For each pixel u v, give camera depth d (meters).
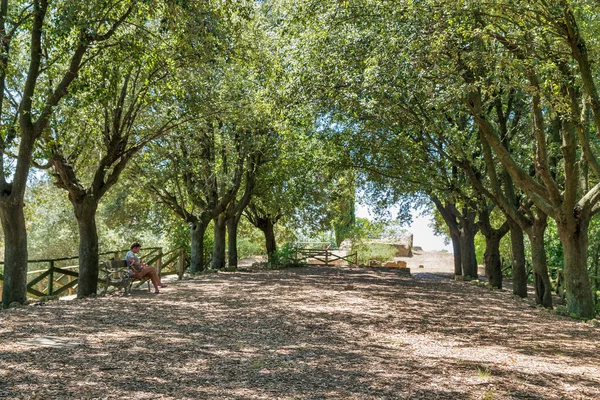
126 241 30.17
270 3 16.50
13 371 4.94
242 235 36.78
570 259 13.05
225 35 11.48
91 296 12.45
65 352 5.90
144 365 5.53
